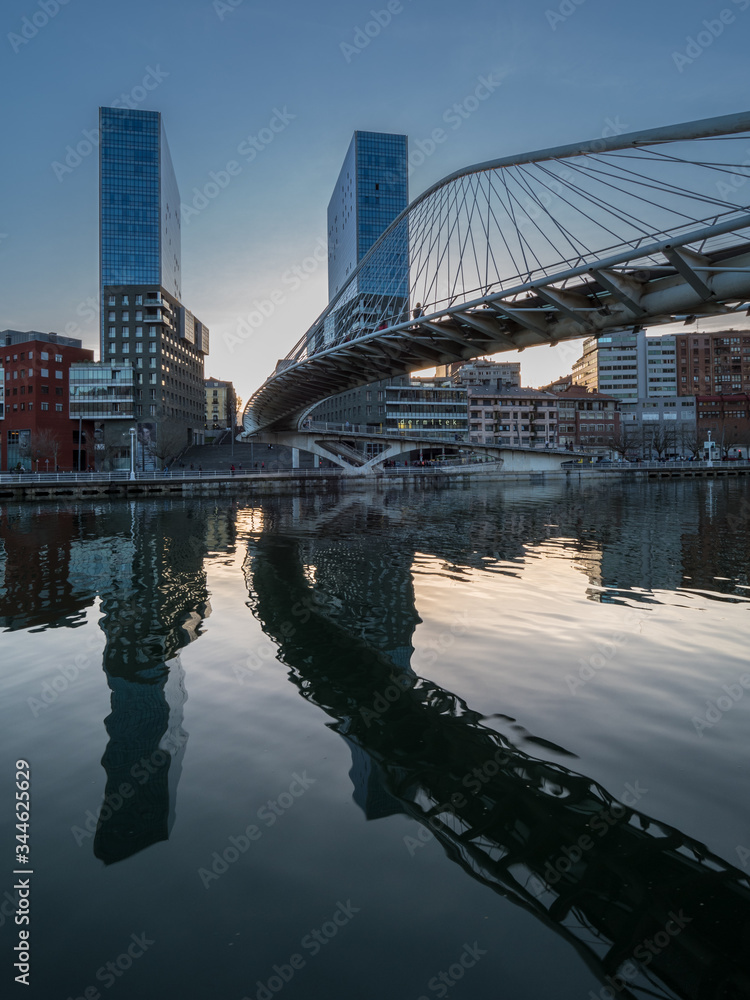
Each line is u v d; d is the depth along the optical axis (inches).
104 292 4173.2
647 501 2090.3
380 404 4534.9
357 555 932.0
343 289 2127.2
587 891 200.4
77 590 687.1
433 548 1004.6
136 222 4229.8
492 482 3686.0
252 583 719.7
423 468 3528.5
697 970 168.1
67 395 3831.2
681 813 241.8
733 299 723.4
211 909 193.6
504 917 188.5
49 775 279.3
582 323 920.3
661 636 475.5
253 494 2711.6
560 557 893.2
